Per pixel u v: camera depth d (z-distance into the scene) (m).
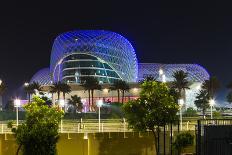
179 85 157.75
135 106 44.69
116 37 199.75
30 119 39.78
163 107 44.38
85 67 191.00
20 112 104.38
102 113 113.44
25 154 39.53
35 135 38.88
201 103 154.25
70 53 192.38
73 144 48.50
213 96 160.88
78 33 198.12
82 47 192.12
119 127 62.59
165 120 44.34
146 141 50.16
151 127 44.91
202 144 33.53
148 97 44.69
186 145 43.03
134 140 49.91
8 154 47.25
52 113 40.22
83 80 189.25
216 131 32.72
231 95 173.88
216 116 80.75
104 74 191.25
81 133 49.00
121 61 195.50
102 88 185.62
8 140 47.44
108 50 193.38
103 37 195.88
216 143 32.59
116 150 49.50
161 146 49.75
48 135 39.28
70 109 158.88
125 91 177.00
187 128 55.78
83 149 48.50
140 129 44.81
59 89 170.12
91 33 197.38
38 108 39.97
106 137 49.47
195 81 190.50
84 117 102.31
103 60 190.75
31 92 179.75
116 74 193.50
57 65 198.62
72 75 192.00
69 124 66.06
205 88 162.00
